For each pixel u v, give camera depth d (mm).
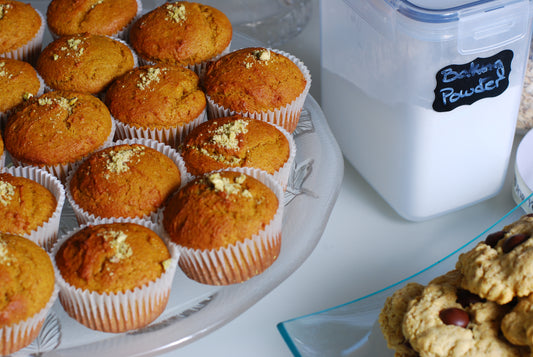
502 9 631
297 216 698
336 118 763
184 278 679
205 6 803
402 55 645
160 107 726
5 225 657
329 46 736
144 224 667
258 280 667
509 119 683
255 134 700
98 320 637
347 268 694
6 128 719
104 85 757
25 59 810
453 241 708
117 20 805
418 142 670
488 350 579
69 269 625
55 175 717
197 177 673
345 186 753
